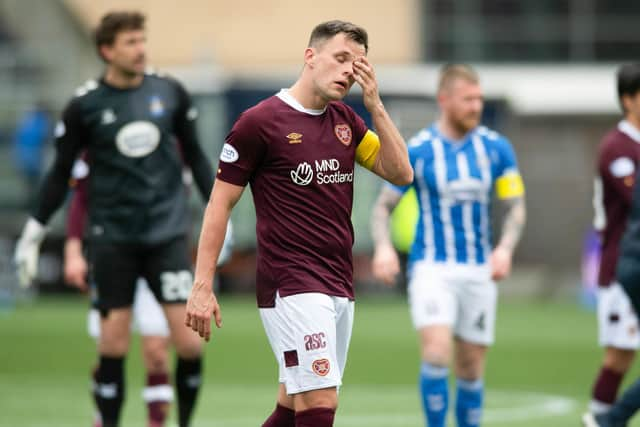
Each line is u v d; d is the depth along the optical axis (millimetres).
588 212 96938
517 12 109000
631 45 109562
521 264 96438
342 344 21125
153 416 29391
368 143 21172
